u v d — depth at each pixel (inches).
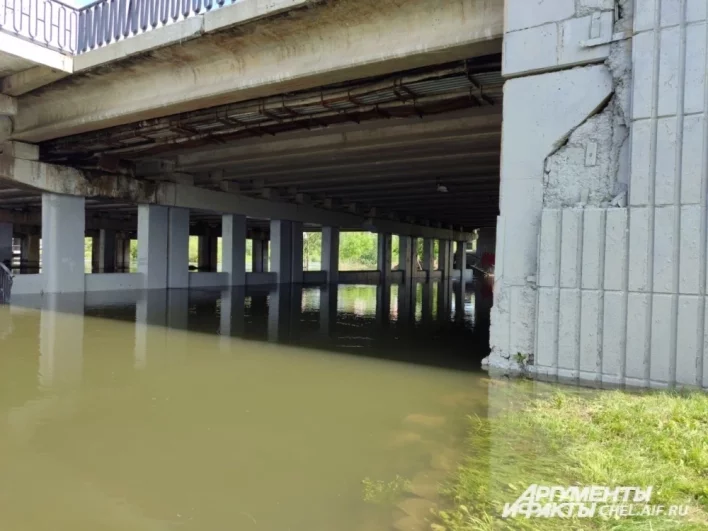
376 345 387.5
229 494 148.3
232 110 454.3
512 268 283.1
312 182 874.8
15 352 330.3
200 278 890.1
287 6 339.0
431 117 495.2
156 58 426.0
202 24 378.6
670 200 236.4
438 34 321.1
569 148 269.1
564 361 262.7
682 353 233.8
